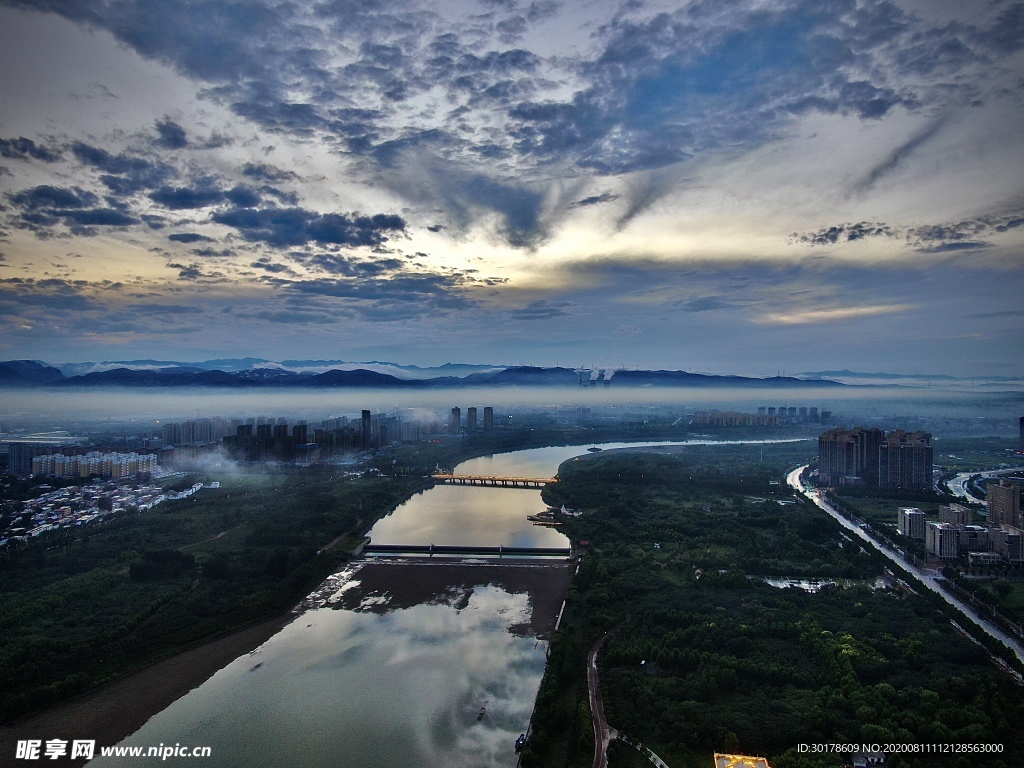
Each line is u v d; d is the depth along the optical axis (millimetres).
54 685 197000
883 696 175250
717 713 170375
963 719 164000
